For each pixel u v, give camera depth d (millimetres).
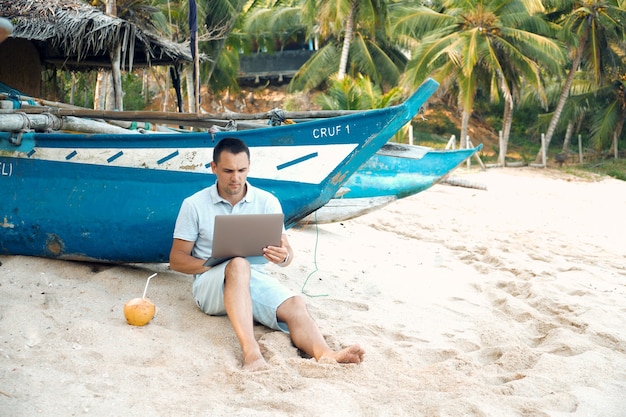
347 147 5027
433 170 9398
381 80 33812
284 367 3605
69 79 20531
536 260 7934
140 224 5008
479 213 12352
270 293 4172
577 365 3945
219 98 35062
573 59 29922
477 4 26453
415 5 31312
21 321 3934
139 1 15039
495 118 39000
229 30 22016
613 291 6316
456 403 3246
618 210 15078
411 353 4098
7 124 4949
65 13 9000
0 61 11508
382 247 7895
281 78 36906
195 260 4258
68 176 5121
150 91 33219
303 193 5090
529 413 3264
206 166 5066
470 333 4664
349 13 28594
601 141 32125
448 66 26844
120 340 3838
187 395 3268
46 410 2936
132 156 5059
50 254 5211
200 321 4312
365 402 3275
